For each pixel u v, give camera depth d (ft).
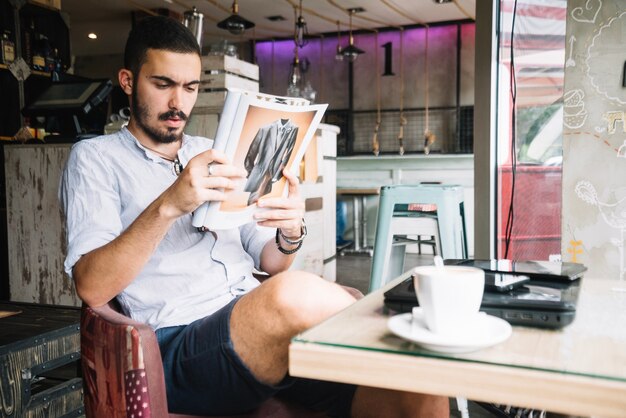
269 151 3.90
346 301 3.56
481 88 8.80
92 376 3.81
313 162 9.47
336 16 27.45
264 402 4.09
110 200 4.46
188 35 4.67
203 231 4.71
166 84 4.57
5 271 12.60
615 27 7.39
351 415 3.94
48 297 10.36
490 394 2.07
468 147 28.89
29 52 14.42
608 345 2.34
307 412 4.05
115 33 29.86
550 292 3.14
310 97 21.98
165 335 4.26
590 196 7.71
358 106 31.07
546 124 9.59
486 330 2.35
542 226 9.67
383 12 26.76
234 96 3.48
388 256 8.80
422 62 29.68
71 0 24.34
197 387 3.86
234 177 3.66
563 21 9.32
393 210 8.76
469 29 28.48
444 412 3.72
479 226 9.00
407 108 30.09
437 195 8.45
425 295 2.31
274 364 3.59
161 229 3.72
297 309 3.44
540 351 2.26
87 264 3.91
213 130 11.09
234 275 4.84
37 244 10.33
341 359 2.28
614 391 1.91
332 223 14.92
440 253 8.50
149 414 3.42
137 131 4.80
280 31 30.55
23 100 14.06
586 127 7.66
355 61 30.89
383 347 2.31
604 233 7.68
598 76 7.54
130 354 3.44
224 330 3.71
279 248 4.98
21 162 10.30
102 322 3.68
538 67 9.45
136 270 3.87
